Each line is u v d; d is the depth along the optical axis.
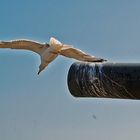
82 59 9.13
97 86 12.26
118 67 11.84
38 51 9.36
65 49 9.05
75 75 12.43
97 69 12.15
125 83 11.67
